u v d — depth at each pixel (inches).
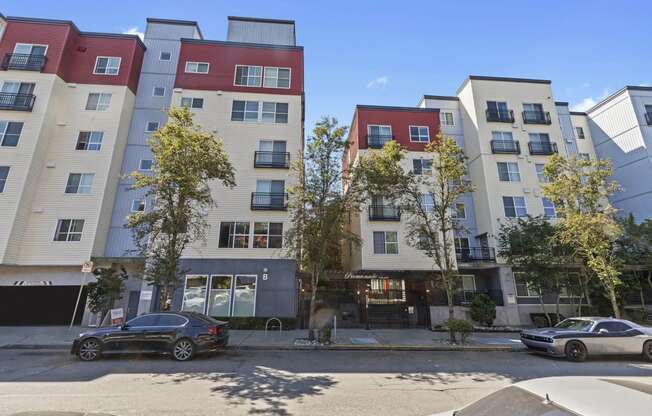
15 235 690.8
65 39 836.0
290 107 880.9
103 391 259.8
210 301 711.1
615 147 1066.7
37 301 676.7
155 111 894.4
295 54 932.0
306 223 560.4
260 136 844.6
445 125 1075.3
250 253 746.8
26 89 779.4
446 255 585.0
